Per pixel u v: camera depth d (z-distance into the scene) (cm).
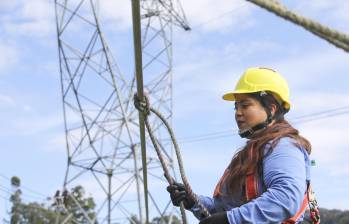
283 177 407
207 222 409
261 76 463
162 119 454
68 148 2888
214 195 477
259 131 451
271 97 457
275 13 247
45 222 4309
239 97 464
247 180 432
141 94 430
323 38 256
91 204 4203
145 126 461
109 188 2783
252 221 396
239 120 461
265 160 426
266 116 454
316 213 445
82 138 2850
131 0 309
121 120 2766
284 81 473
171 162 2545
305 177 419
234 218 399
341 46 255
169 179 487
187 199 482
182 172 454
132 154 2692
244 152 440
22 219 4547
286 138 432
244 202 438
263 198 403
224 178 466
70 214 3075
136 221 2738
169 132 455
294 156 420
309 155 448
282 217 402
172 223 2723
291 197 401
